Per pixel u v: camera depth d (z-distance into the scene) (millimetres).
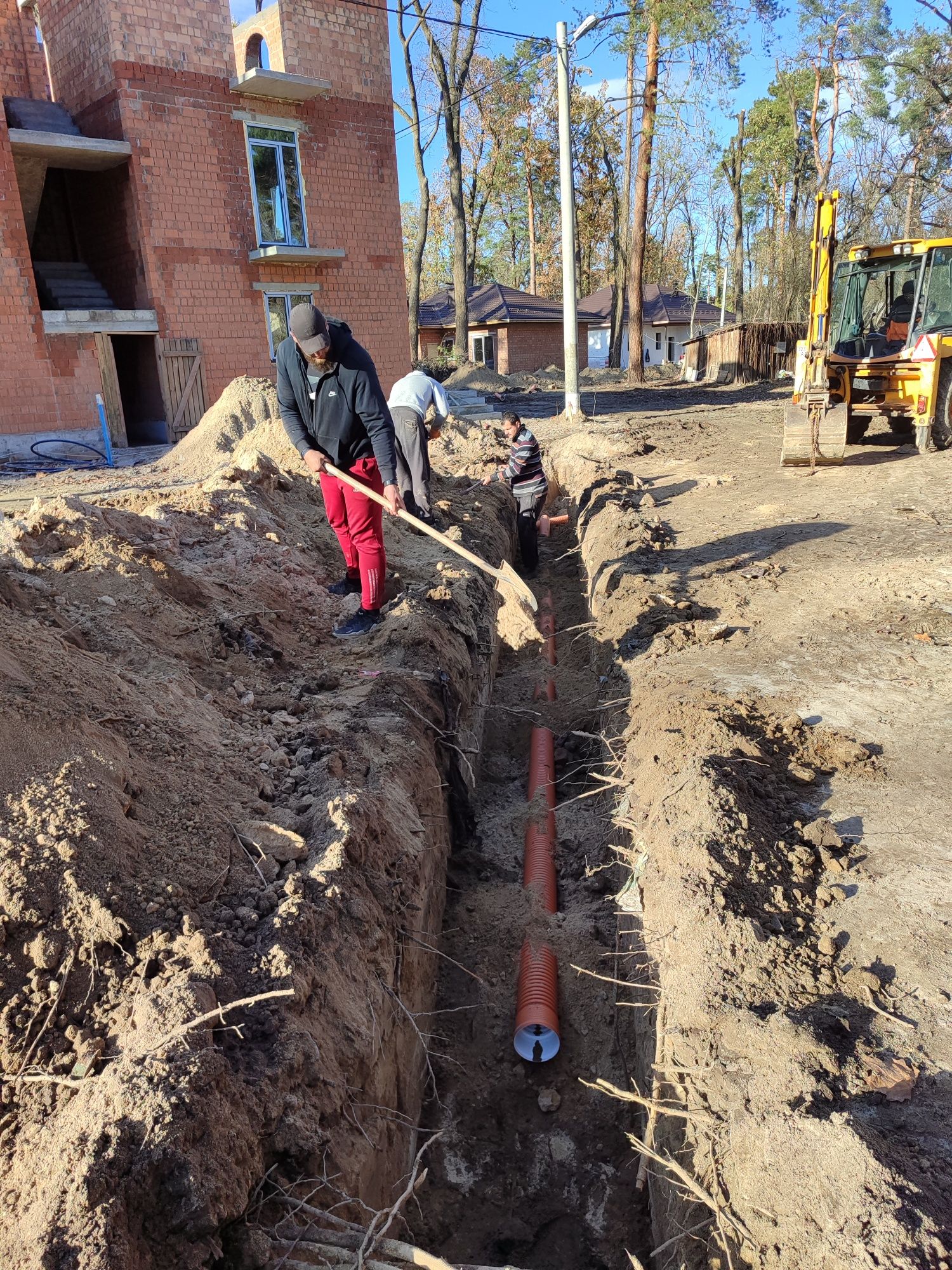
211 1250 2023
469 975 4414
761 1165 2396
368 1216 2582
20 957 2516
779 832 3854
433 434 8469
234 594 5457
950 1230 2090
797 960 3123
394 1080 3281
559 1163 3637
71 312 15602
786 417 11578
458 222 28594
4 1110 2262
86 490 10672
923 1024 2826
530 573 10609
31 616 3869
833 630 6082
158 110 16344
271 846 3309
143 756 3381
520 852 5352
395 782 4207
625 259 43500
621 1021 4082
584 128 42500
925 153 35562
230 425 12719
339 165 19203
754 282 41719
